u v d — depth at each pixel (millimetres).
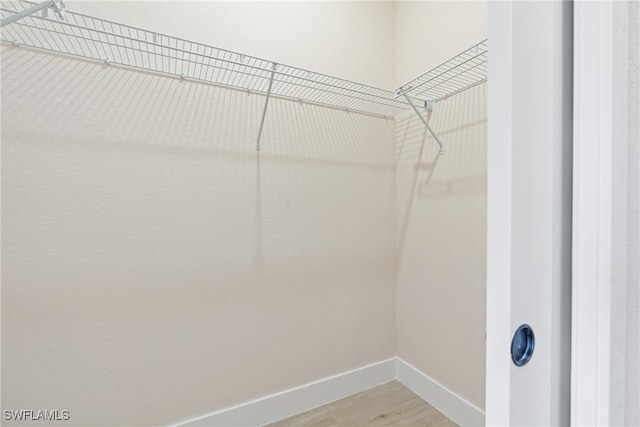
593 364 358
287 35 1561
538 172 342
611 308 353
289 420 1555
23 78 1083
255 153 1486
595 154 350
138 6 1247
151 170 1278
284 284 1570
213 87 1393
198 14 1355
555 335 365
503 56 322
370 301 1818
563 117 360
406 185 1801
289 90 1562
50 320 1137
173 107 1314
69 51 1146
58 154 1132
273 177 1532
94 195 1188
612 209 351
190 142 1348
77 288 1172
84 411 1192
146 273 1281
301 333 1618
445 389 1562
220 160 1411
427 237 1657
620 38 348
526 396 345
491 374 348
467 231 1438
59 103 1132
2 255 1071
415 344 1751
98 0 1182
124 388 1255
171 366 1335
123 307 1245
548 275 356
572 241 369
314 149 1635
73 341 1171
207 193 1387
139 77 1254
